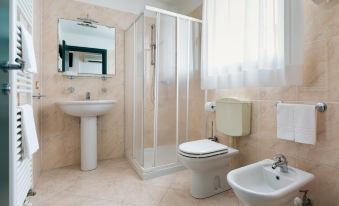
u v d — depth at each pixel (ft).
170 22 7.38
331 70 4.18
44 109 7.54
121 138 9.19
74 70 8.01
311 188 4.58
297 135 4.51
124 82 9.14
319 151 4.43
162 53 7.24
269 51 5.08
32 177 5.63
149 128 7.30
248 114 6.11
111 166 8.03
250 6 5.43
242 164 6.46
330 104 4.21
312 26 4.48
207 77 7.20
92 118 7.60
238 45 5.99
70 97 7.98
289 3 4.56
